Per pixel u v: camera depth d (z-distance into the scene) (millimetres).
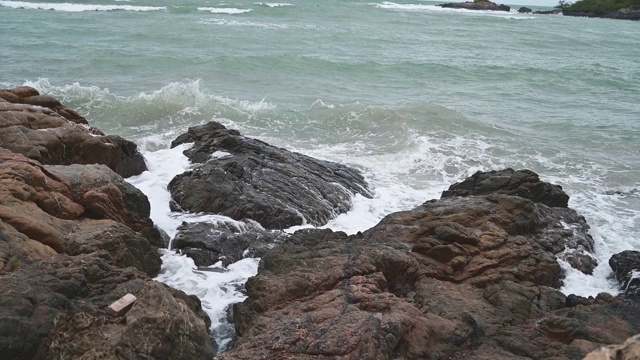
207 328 7598
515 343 7238
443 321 7414
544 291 8680
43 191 8609
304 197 11508
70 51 26531
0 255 6973
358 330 6602
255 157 12438
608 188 14547
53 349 6160
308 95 21906
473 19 64938
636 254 9984
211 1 59250
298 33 38656
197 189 10961
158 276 8922
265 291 7773
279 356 6355
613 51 43625
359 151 16016
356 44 36562
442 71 28844
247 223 10414
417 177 14422
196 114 18125
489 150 16562
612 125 20109
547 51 41281
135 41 30578
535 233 10375
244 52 29688
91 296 6949
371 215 11898
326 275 7836
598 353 4383
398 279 8422
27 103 12203
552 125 19750
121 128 16906
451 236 9297
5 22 34031
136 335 6289
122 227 8602
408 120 18406
